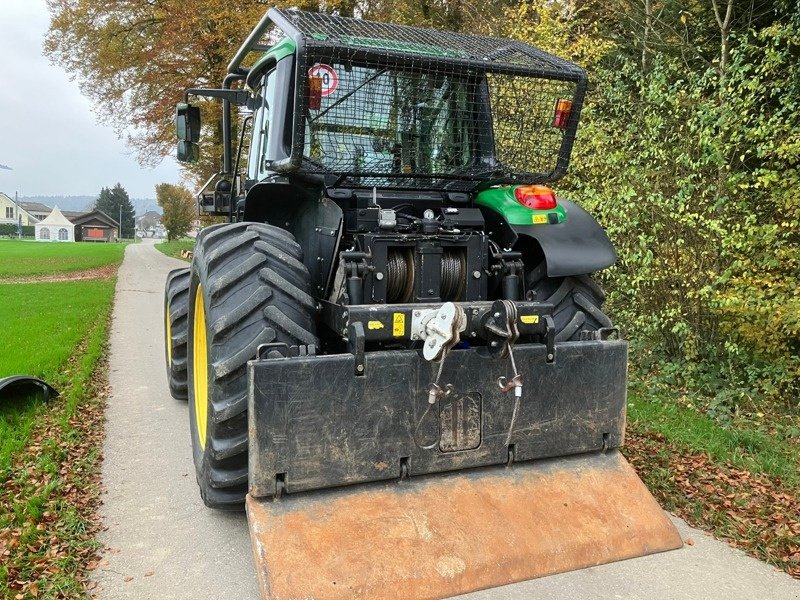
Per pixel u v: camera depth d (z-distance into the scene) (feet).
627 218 19.52
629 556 9.89
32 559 10.09
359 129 11.12
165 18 55.98
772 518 11.73
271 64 12.64
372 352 9.42
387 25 12.21
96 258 100.22
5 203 413.39
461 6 43.83
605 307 21.94
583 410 10.69
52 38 63.62
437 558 8.89
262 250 10.21
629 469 10.85
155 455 14.78
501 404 10.11
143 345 27.68
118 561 10.36
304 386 8.95
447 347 8.97
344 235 10.90
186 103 14.93
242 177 16.72
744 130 17.47
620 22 27.96
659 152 18.98
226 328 9.46
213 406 9.47
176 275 18.56
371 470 9.39
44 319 33.71
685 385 19.49
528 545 9.37
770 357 18.26
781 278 17.49
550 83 11.96
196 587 9.68
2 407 17.22
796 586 9.68
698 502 12.28
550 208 11.66
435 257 10.59
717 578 9.80
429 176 11.31
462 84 11.62
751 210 18.43
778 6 21.12
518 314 10.21
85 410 17.79
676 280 19.85
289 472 8.95
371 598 8.36
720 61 20.83
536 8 25.63
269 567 8.32
